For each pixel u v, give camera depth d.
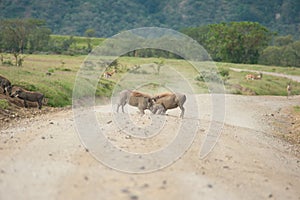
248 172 11.04
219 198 8.58
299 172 12.59
